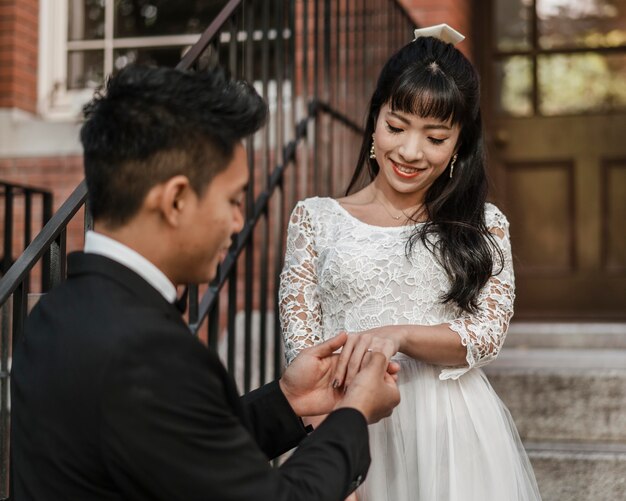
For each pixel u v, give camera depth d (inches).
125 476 42.3
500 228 75.2
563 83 187.9
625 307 182.5
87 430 42.1
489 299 71.8
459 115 70.7
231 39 101.1
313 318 73.5
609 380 122.4
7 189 149.1
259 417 58.6
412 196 75.4
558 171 186.7
